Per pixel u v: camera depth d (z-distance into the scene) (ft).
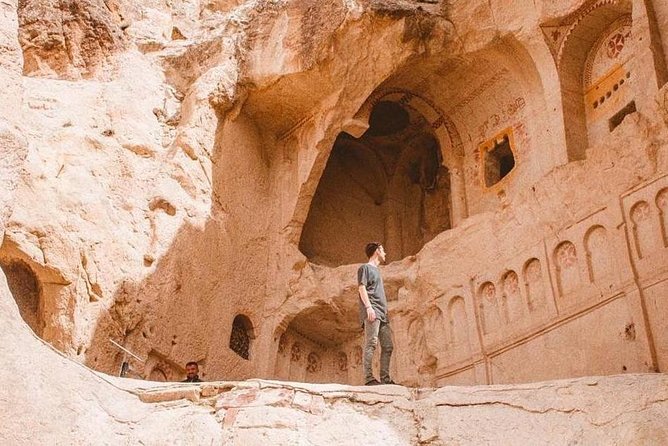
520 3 47.62
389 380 30.66
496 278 44.55
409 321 48.03
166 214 43.55
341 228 55.77
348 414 25.53
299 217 50.47
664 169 38.40
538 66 47.91
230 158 48.55
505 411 25.80
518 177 48.52
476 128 52.65
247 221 49.08
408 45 48.16
